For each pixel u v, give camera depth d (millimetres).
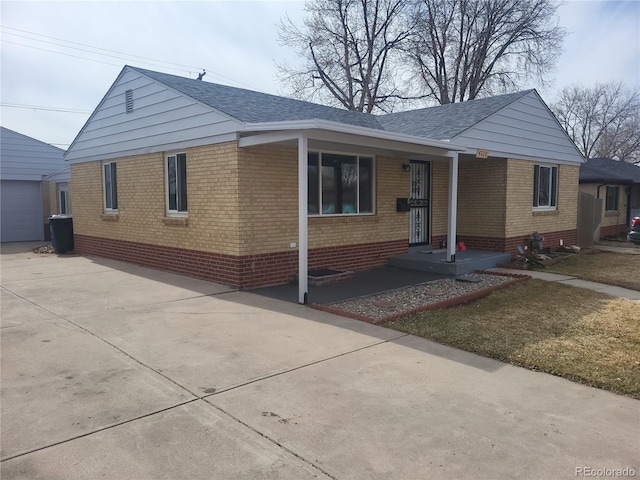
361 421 3594
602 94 40000
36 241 19516
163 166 10547
